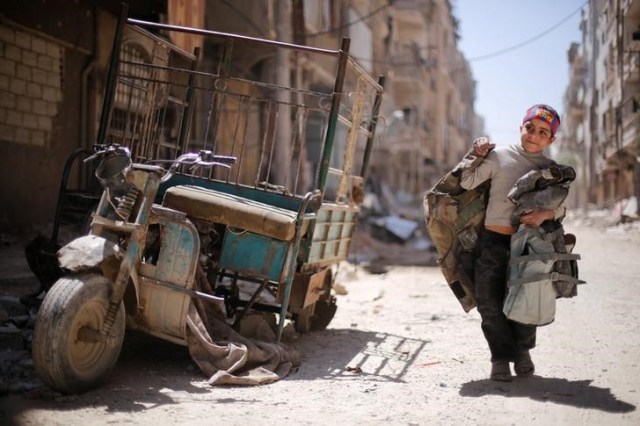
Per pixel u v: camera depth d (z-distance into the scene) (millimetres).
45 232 10141
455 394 3982
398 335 6012
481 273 4168
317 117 21688
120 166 3949
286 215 4605
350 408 3695
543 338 5426
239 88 16672
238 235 4668
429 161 48375
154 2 11531
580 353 4922
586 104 38312
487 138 4238
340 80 5008
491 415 3533
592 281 8562
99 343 3738
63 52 10773
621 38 19672
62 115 10805
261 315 5125
